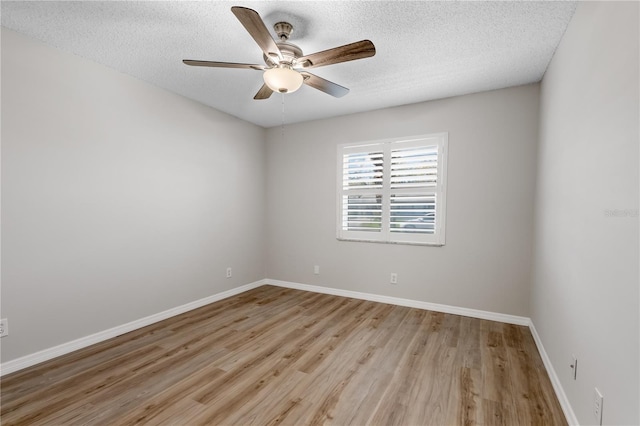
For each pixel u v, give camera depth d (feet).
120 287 9.24
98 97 8.62
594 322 4.59
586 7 5.34
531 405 6.01
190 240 11.48
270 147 15.28
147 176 9.95
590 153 4.93
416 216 11.79
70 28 6.94
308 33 7.09
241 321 10.39
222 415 5.66
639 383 3.26
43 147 7.54
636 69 3.46
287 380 6.82
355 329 9.73
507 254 10.36
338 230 13.50
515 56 8.08
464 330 9.65
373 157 12.59
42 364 7.42
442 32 7.02
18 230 7.14
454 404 6.02
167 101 10.53
